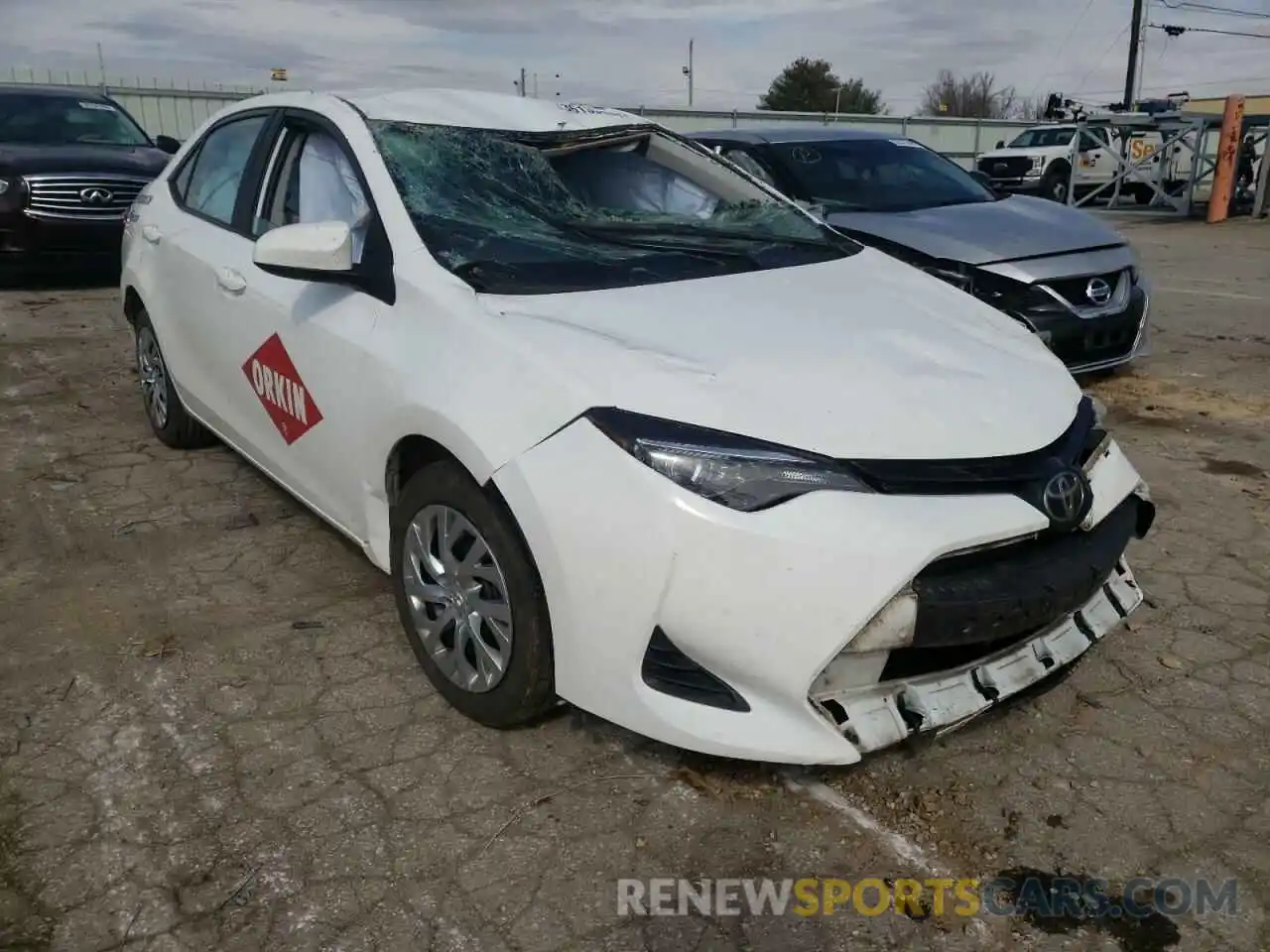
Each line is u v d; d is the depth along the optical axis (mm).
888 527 2275
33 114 10117
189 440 4957
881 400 2506
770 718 2346
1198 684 3127
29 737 2814
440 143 3443
